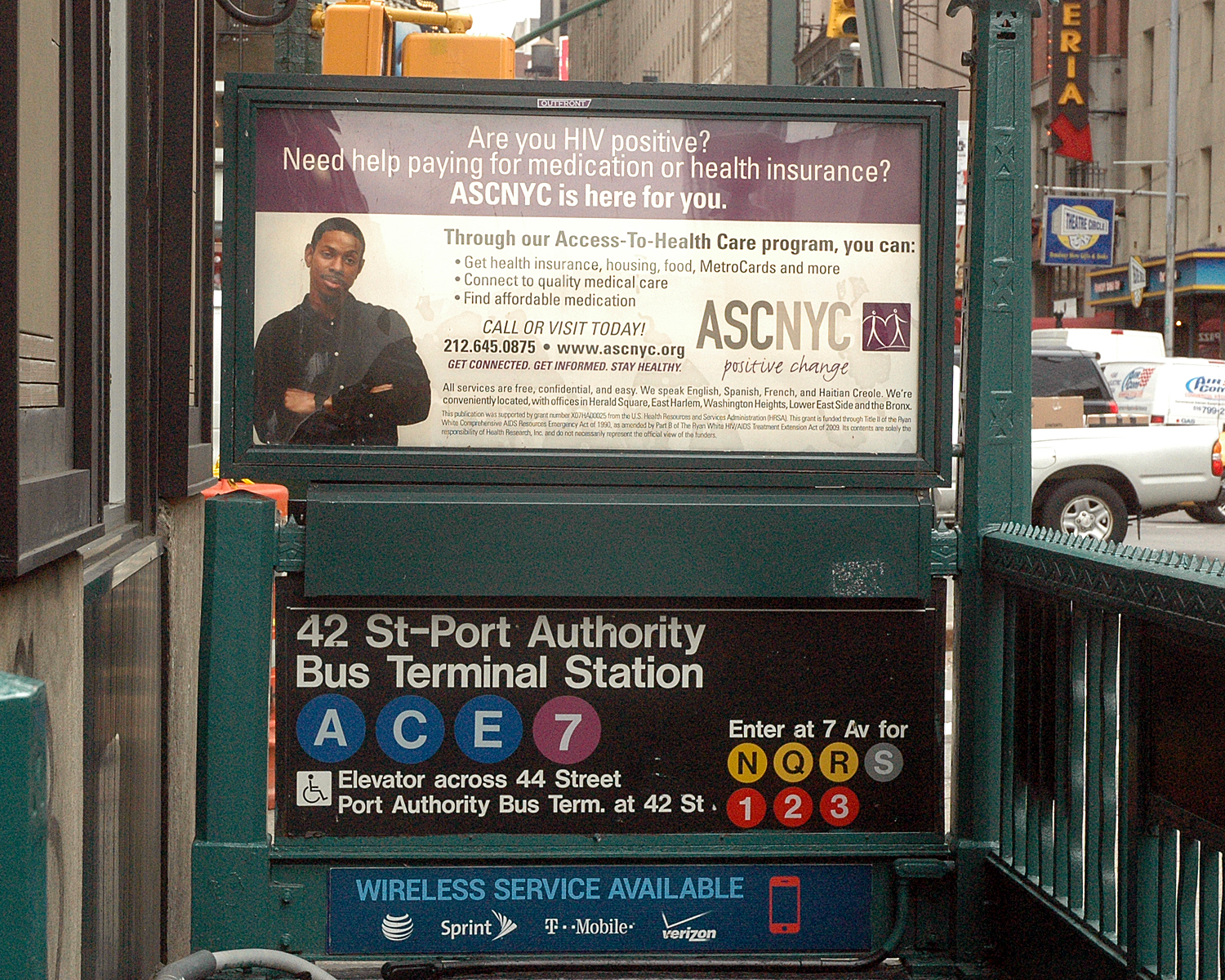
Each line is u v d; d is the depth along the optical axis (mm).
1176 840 3232
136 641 3746
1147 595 3211
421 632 4047
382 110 4020
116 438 3826
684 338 4102
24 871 1483
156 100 4027
